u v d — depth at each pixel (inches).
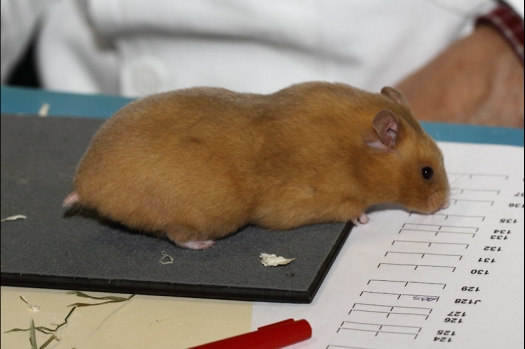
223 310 25.8
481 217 27.3
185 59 35.9
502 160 28.6
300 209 27.4
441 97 33.9
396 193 27.7
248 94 27.8
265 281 26.1
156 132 26.8
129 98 32.5
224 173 26.8
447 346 24.7
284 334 24.9
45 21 37.7
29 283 26.7
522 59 33.8
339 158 27.4
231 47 35.6
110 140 26.9
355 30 34.8
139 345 25.3
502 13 34.2
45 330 25.8
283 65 35.6
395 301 25.6
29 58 41.1
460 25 36.1
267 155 27.1
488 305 25.3
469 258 26.3
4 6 35.0
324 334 25.1
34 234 27.8
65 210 28.5
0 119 31.6
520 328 24.8
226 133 27.0
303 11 34.5
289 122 27.3
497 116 33.2
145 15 35.1
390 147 27.5
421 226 27.3
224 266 26.6
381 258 26.6
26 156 30.2
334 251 26.8
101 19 35.4
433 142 28.0
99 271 26.7
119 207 26.9
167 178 26.7
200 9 34.8
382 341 24.9
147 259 26.9
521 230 26.8
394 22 35.0
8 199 28.9
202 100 27.2
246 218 27.4
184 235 27.0
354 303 25.6
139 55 36.2
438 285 25.8
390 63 35.6
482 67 34.2
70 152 30.2
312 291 25.8
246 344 24.8
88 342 25.5
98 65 37.7
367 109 27.6
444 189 27.7
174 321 25.7
